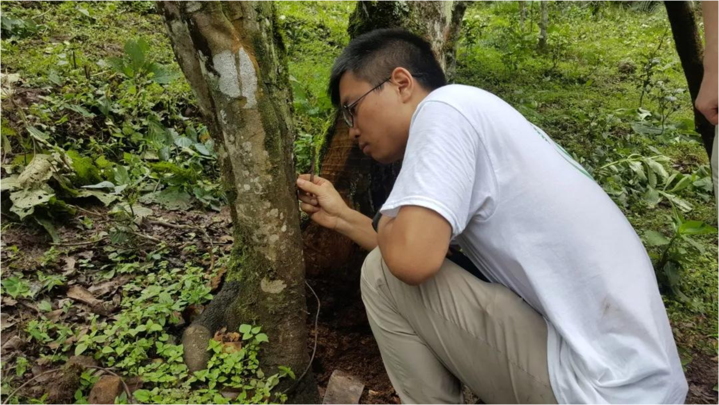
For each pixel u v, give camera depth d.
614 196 3.84
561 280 1.59
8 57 4.11
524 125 1.67
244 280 2.16
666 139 4.85
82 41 4.86
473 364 1.76
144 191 3.30
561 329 1.56
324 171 2.65
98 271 2.65
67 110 3.62
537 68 6.38
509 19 8.54
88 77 4.02
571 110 5.09
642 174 4.02
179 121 3.91
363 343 2.59
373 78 1.84
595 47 7.32
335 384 2.21
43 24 4.95
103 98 3.69
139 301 2.29
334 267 2.62
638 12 9.59
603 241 1.61
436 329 1.77
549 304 1.57
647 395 1.51
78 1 5.70
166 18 1.84
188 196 3.32
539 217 1.59
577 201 1.62
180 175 3.32
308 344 2.51
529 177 1.59
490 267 1.71
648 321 1.55
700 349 2.74
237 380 2.01
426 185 1.50
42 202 2.75
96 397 1.91
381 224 1.64
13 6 5.07
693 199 4.11
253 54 1.83
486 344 1.70
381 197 2.67
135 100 3.79
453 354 1.78
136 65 4.13
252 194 1.93
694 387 2.50
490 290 1.70
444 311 1.74
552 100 5.47
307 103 4.14
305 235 2.62
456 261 2.04
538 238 1.59
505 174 1.60
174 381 1.99
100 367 2.02
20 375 2.01
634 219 3.72
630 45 7.81
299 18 6.33
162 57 4.82
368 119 1.87
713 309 3.04
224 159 2.01
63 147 3.38
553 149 1.71
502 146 1.61
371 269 1.86
